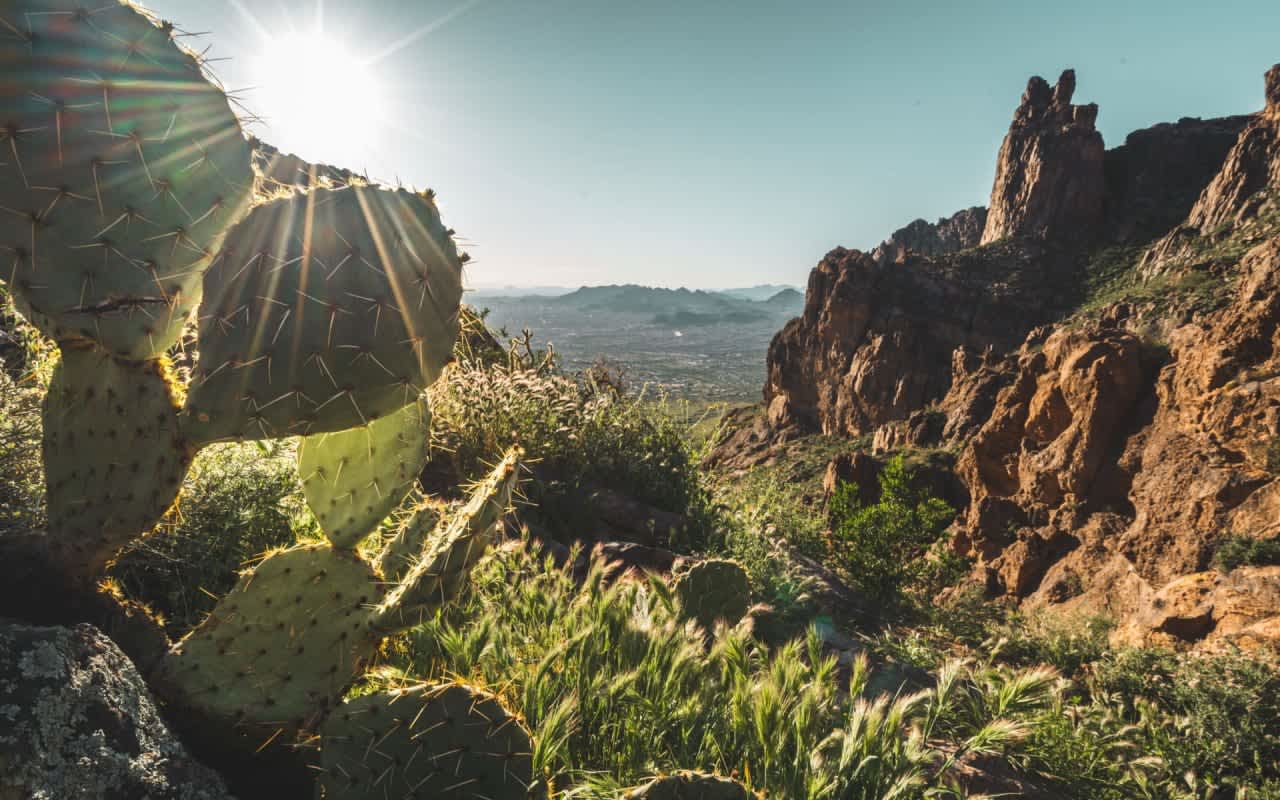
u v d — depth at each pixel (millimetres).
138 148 1682
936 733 3537
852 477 34281
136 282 1727
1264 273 19375
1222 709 6758
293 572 2025
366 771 1703
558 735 2062
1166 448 20062
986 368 51812
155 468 1790
